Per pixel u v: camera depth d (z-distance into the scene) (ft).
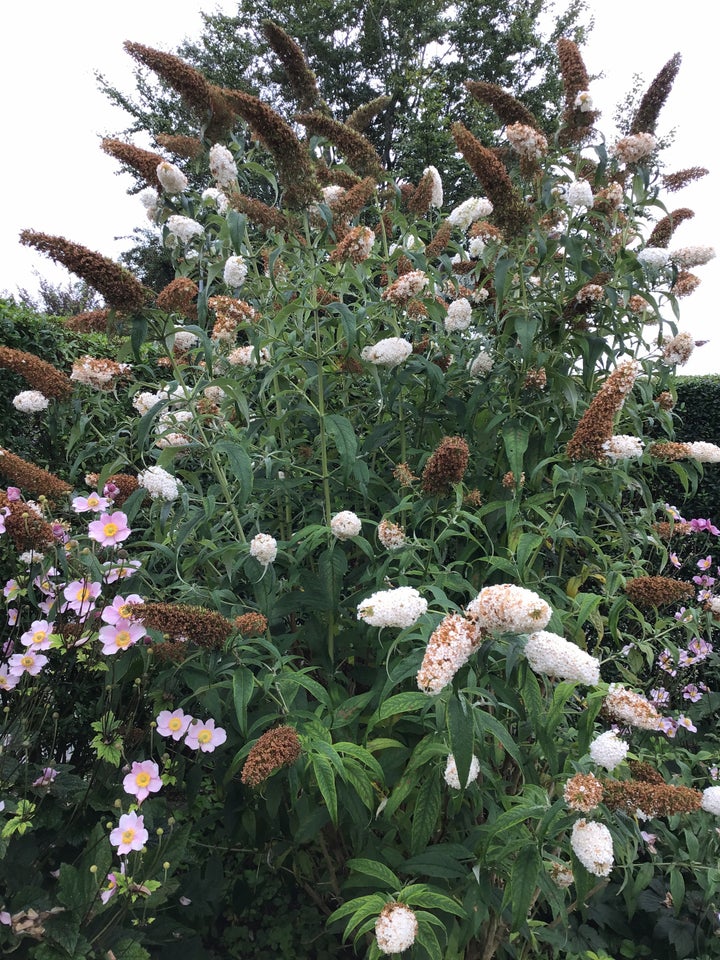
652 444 9.86
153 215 9.07
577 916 8.93
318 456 9.01
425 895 5.96
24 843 7.06
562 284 8.97
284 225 8.58
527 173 8.73
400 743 7.25
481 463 8.96
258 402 9.37
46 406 8.39
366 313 8.61
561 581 9.35
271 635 7.81
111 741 7.36
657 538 10.36
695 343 9.78
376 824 7.18
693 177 10.08
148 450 8.84
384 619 5.76
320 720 7.03
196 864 8.76
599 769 6.16
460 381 9.36
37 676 7.72
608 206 9.30
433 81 51.24
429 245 9.98
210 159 8.72
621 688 6.27
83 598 7.30
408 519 8.59
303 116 9.35
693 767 11.26
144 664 7.42
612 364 9.29
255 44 59.26
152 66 8.52
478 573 8.62
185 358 9.91
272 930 8.60
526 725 6.93
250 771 5.56
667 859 9.41
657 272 9.28
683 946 8.32
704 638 14.05
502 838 6.40
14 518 6.80
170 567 8.66
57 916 6.16
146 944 7.42
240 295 9.35
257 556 7.00
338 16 57.67
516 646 5.40
